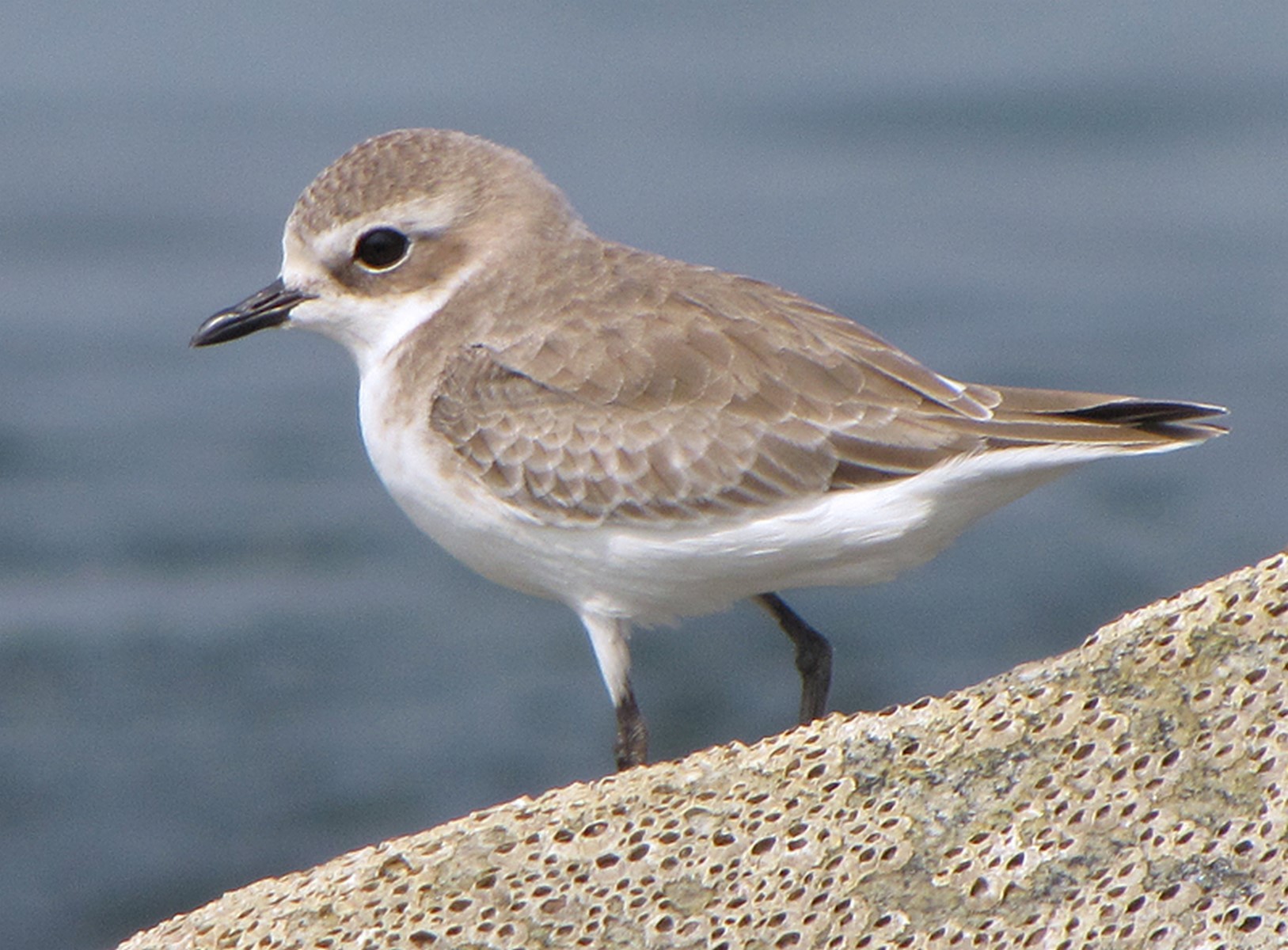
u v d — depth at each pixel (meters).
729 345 8.98
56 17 32.19
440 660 15.96
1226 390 19.58
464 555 9.48
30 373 20.48
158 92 28.84
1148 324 21.17
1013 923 6.34
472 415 9.11
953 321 21.44
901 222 24.28
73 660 15.76
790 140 27.16
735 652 16.00
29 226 23.94
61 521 17.78
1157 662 6.88
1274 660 6.73
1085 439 8.47
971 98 28.31
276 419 19.92
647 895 6.79
